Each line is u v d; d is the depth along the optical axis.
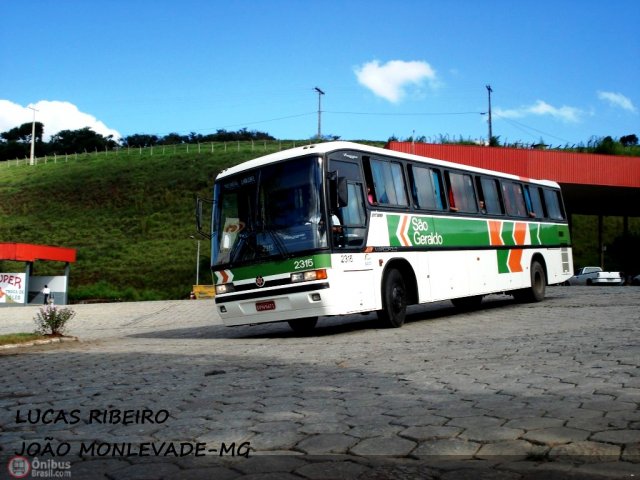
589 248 61.00
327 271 11.60
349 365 8.05
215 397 6.28
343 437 4.49
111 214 73.38
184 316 24.86
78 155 111.38
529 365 7.26
